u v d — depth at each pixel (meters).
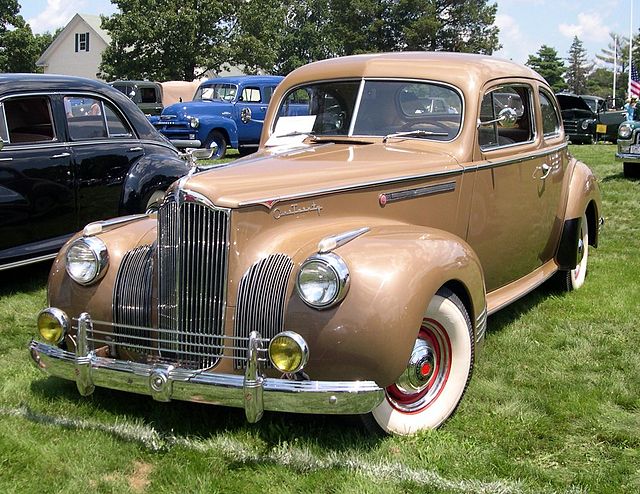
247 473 3.03
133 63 39.31
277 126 4.91
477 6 56.03
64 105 6.12
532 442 3.31
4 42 44.62
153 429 3.36
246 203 3.21
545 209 5.23
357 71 4.59
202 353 3.23
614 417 3.55
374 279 3.03
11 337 4.80
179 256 3.24
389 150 4.17
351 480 2.94
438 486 2.91
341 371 3.01
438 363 3.51
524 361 4.32
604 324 5.00
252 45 40.75
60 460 3.12
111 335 3.47
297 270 3.11
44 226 5.91
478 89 4.35
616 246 7.51
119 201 6.48
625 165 12.66
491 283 4.72
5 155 5.60
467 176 4.23
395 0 54.69
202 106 16.97
